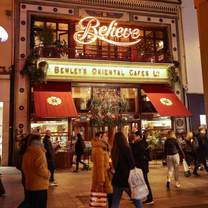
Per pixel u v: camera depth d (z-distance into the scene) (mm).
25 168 4090
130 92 15625
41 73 13516
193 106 16359
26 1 14414
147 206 5625
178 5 16953
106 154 4656
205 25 3352
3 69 13695
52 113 12789
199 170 10508
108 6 15641
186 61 16656
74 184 8109
